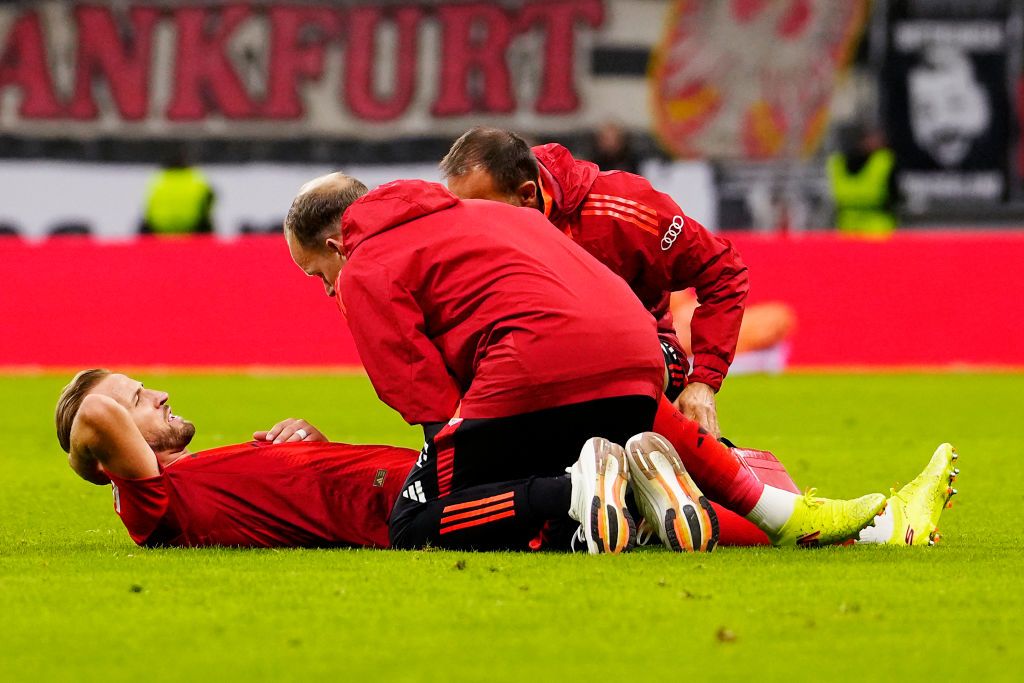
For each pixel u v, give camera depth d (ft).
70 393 52.11
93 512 66.64
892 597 40.55
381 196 50.39
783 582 42.57
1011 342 164.86
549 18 249.96
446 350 49.26
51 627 37.06
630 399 48.03
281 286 169.17
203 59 255.29
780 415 121.08
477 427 47.50
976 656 34.04
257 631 36.55
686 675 32.35
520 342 47.26
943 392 142.00
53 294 169.68
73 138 256.32
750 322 164.55
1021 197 239.91
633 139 249.96
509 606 39.17
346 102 254.47
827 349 165.48
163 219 228.63
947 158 240.94
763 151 245.86
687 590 41.16
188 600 40.45
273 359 169.37
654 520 47.60
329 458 52.19
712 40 246.06
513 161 54.44
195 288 169.48
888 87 241.76
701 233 58.34
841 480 79.56
